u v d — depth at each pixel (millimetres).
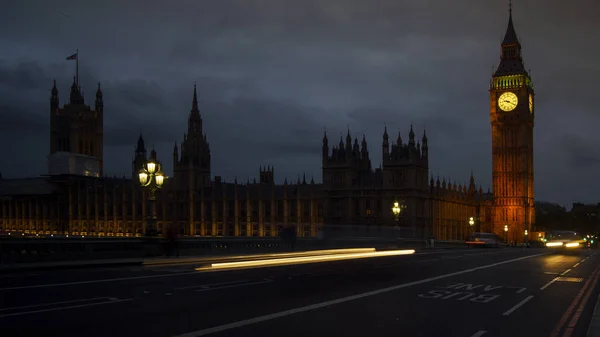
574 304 21953
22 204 199750
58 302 20031
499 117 186125
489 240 95000
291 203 143750
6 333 14688
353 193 130875
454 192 154250
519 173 182125
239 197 151875
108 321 16578
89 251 39812
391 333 15648
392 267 39406
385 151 128500
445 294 24188
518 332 16219
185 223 161625
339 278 30578
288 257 47906
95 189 179500
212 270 34750
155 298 21500
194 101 175250
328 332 15562
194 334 14859
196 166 166250
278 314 18250
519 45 189125
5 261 34250
